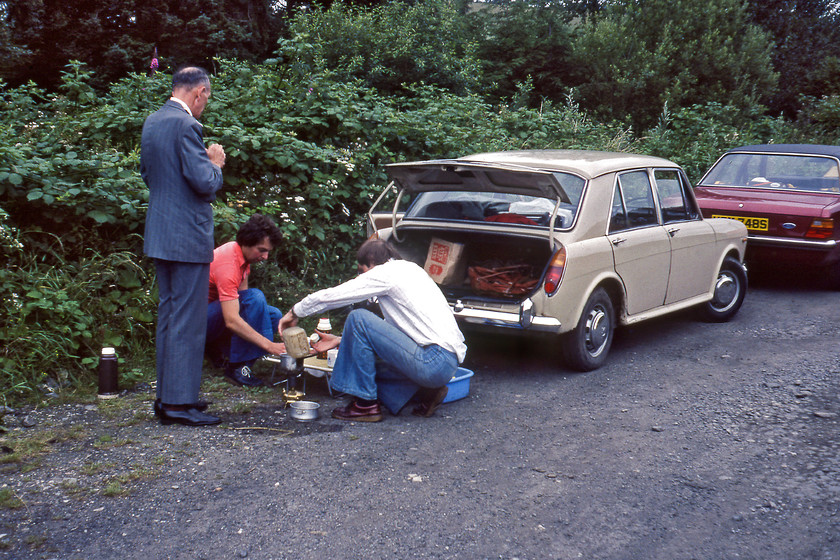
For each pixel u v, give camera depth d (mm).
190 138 4211
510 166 5195
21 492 3543
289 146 7215
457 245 5809
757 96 21609
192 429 4395
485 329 5410
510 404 5035
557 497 3668
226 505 3486
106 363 4848
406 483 3775
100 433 4285
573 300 5383
